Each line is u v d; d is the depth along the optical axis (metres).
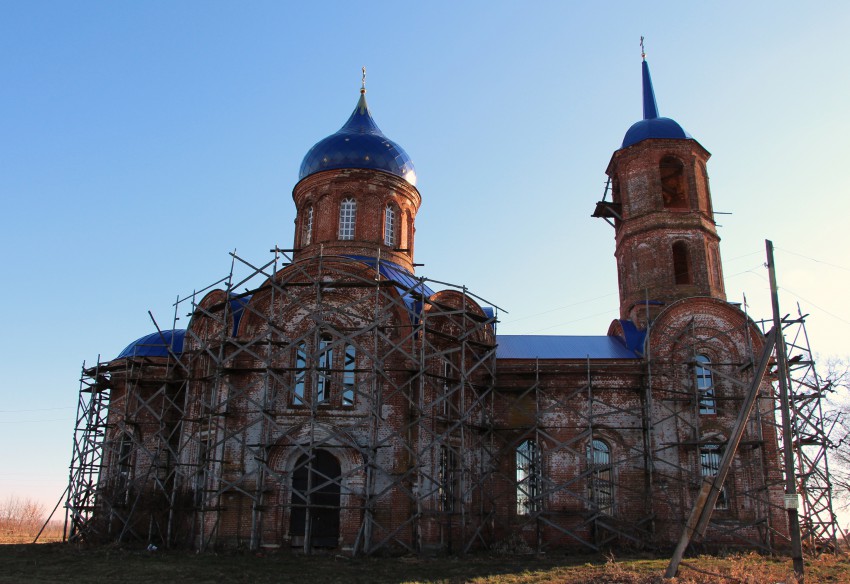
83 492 31.42
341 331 28.19
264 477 26.50
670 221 35.69
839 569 23.14
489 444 30.53
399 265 34.28
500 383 31.41
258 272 27.16
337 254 33.16
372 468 25.97
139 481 31.59
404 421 27.11
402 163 35.56
